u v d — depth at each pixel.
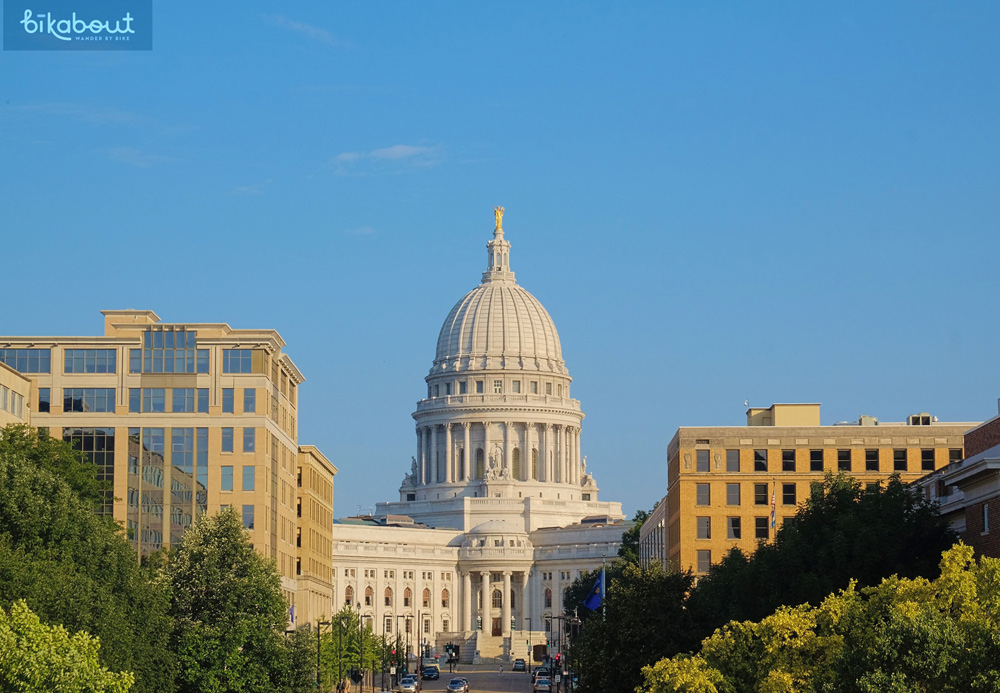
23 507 161.88
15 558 147.62
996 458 149.88
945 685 107.19
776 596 167.38
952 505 168.88
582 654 181.00
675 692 131.25
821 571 166.38
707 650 136.75
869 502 168.50
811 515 175.62
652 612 174.75
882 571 162.75
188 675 179.62
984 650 107.69
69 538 164.12
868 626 120.88
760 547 183.62
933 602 119.31
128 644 155.25
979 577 120.94
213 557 190.50
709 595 178.88
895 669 107.94
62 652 118.19
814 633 131.12
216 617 187.25
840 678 111.81
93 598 153.00
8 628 115.25
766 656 131.25
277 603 191.50
